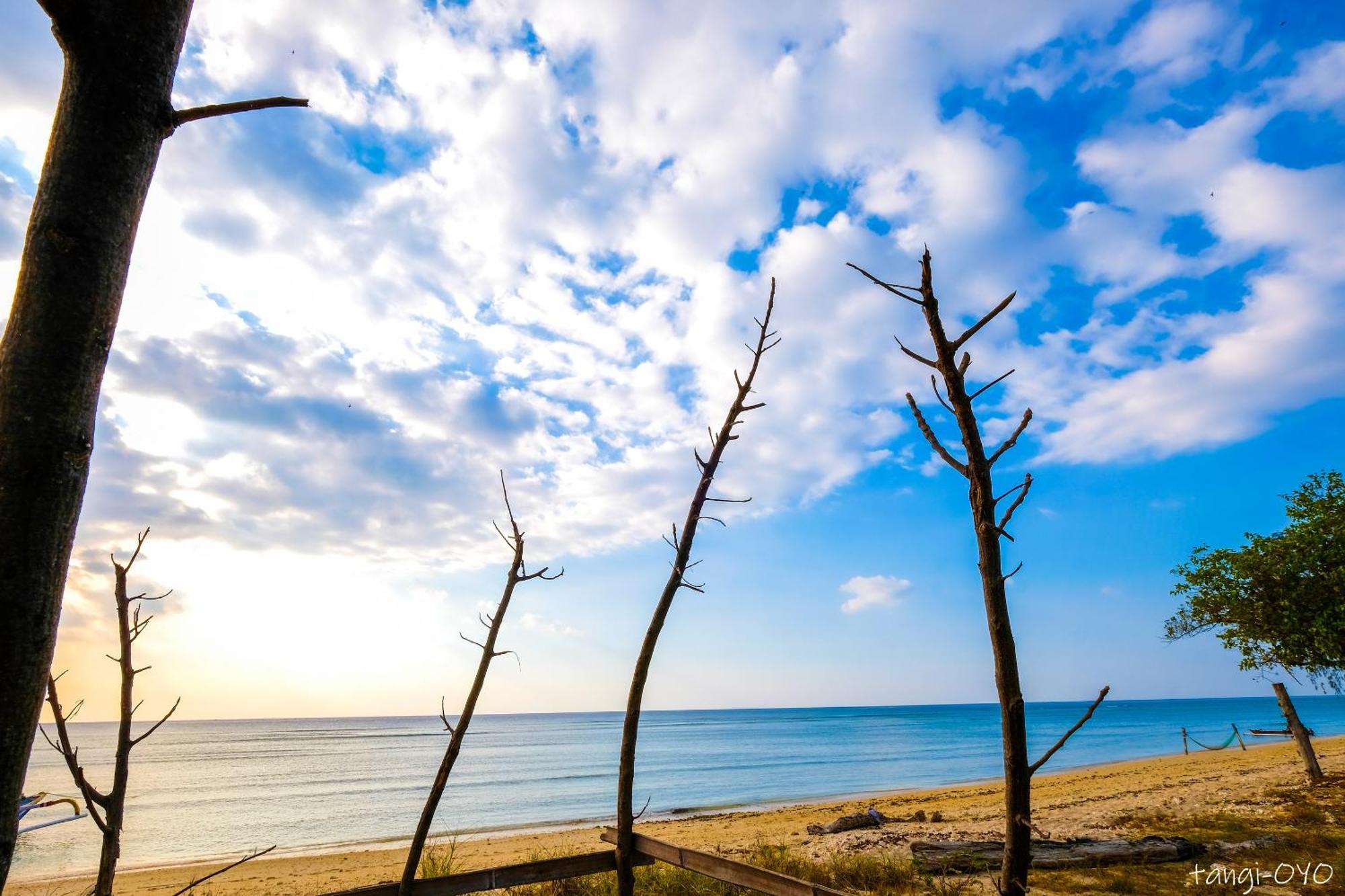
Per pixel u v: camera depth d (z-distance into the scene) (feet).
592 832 79.46
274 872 60.49
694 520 20.76
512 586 17.33
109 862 8.55
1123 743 231.91
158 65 5.34
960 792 93.40
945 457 10.49
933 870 32.14
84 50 5.02
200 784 158.71
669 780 156.04
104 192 4.92
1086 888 28.30
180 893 6.86
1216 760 106.93
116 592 9.59
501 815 107.45
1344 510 41.34
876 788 132.46
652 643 20.35
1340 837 33.06
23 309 4.69
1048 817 46.88
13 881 60.49
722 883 27.55
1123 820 42.29
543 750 274.57
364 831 94.12
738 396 20.98
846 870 32.09
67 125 4.94
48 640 4.53
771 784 143.02
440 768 17.03
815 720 618.03
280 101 6.28
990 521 9.98
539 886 28.84
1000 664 9.64
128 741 9.05
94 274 4.82
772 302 21.29
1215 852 32.17
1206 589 45.27
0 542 4.33
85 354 4.75
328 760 232.94
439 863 32.14
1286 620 41.47
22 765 4.35
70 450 4.65
